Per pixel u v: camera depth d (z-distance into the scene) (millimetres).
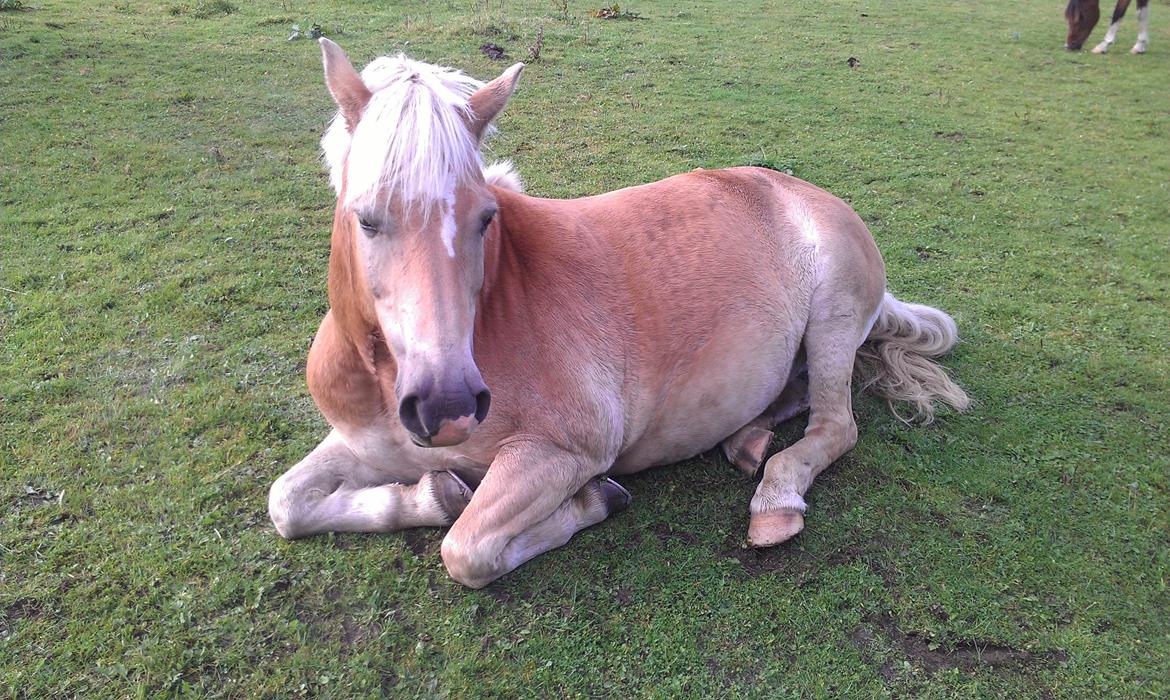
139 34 10055
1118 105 9000
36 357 3717
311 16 11430
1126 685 2393
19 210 5227
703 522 2990
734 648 2463
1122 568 2818
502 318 2609
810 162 6820
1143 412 3713
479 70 9031
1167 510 3098
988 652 2500
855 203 6039
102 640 2373
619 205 3139
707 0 14742
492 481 2557
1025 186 6500
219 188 5781
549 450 2650
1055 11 15211
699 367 3012
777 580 2723
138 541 2742
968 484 3223
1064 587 2738
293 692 2254
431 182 2070
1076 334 4363
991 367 4062
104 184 5715
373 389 2615
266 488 3020
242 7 12094
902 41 11867
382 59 2395
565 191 5934
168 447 3195
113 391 3521
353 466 2912
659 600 2617
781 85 9164
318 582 2615
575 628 2502
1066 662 2467
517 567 2707
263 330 4062
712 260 3082
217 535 2775
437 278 2092
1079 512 3084
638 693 2305
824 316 3316
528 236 2779
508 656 2400
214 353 3846
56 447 3158
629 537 2893
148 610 2480
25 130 6582
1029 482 3246
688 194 3250
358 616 2504
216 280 4504
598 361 2775
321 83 8406
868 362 3902
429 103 2121
